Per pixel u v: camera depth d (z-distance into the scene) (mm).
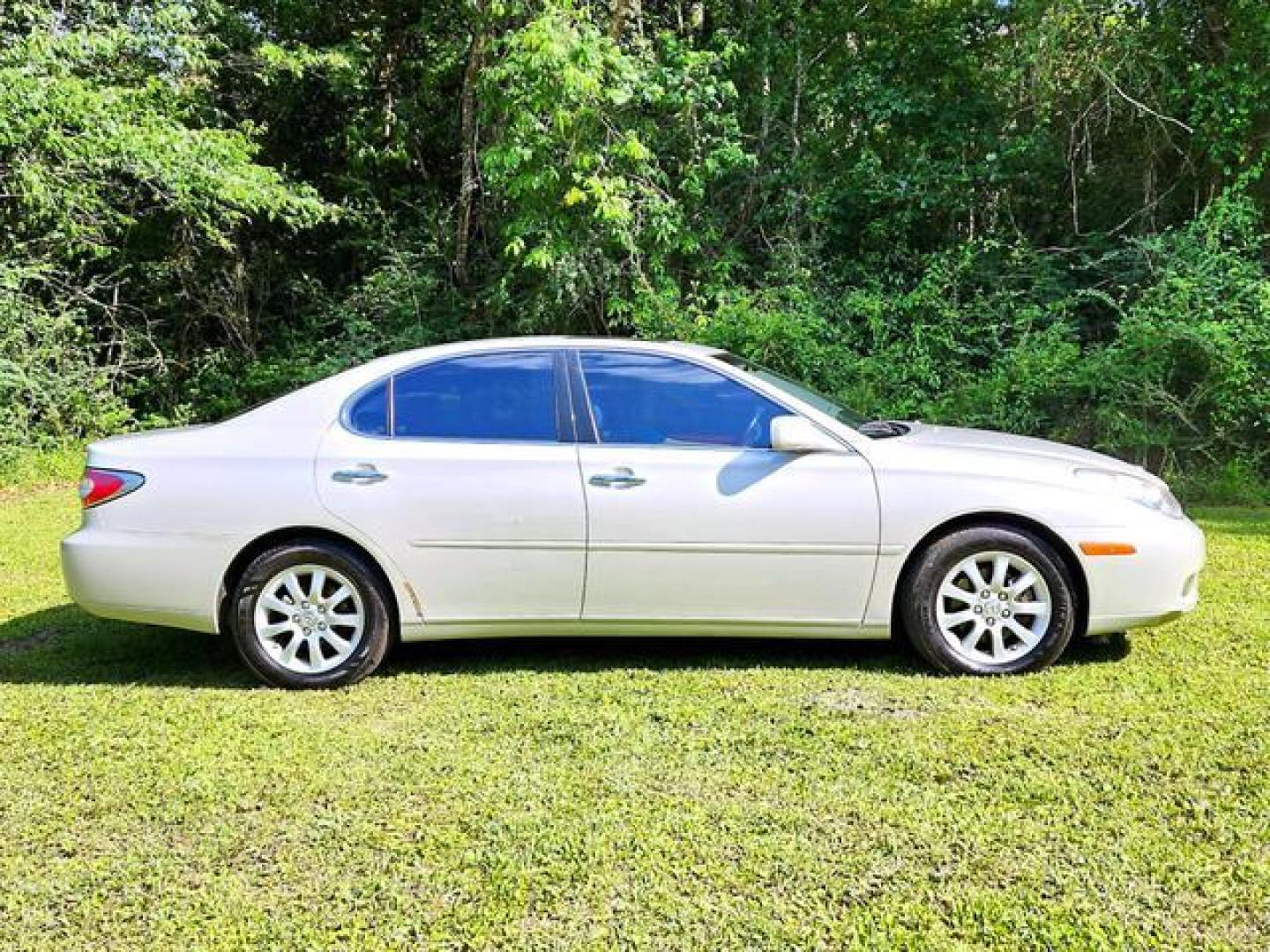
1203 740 3387
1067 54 10688
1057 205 11211
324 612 4203
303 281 13094
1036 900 2508
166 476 4168
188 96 11648
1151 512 4113
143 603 4164
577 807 3027
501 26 10531
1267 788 3045
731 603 4133
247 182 11031
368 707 3926
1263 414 8609
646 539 4086
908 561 4133
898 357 9953
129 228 12000
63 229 10883
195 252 12742
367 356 11898
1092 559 4035
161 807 3084
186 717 3840
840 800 3045
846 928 2412
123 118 10430
